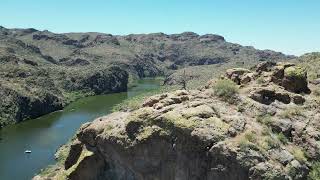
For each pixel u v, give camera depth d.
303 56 64.81
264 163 23.97
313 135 26.80
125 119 29.97
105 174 30.17
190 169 26.05
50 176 36.12
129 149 28.16
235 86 30.83
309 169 25.30
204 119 26.62
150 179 27.61
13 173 52.56
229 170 24.44
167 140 26.89
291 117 27.98
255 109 28.56
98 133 30.41
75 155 31.89
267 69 32.34
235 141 25.09
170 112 27.67
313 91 31.17
